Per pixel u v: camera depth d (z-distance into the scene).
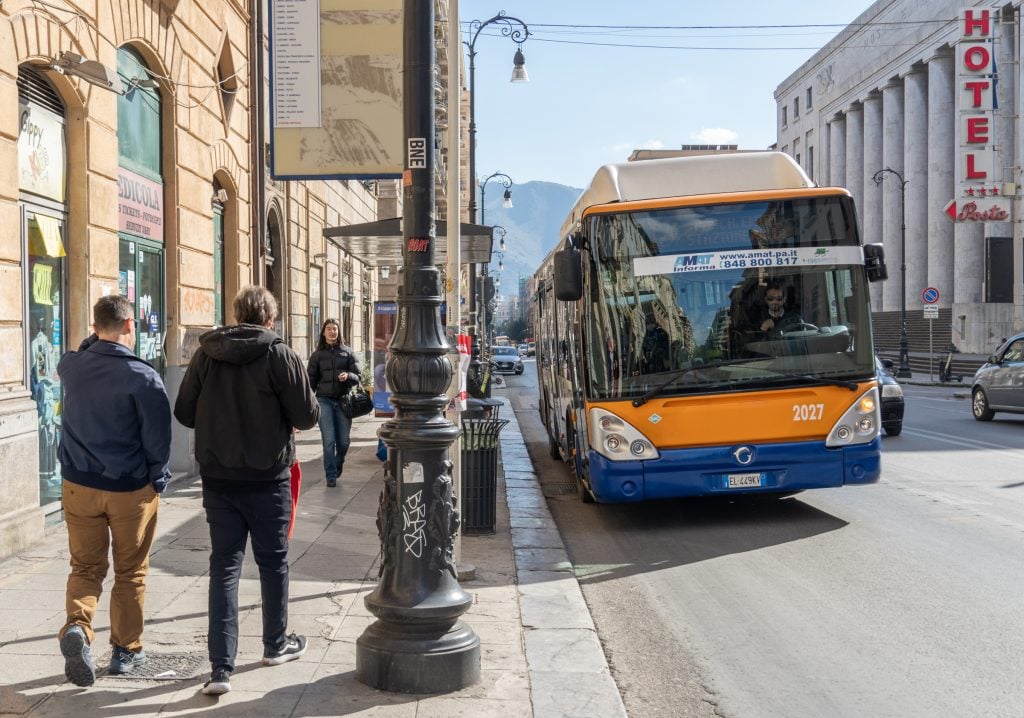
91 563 5.14
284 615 5.39
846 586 7.43
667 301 9.72
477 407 14.47
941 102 60.25
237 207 15.81
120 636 5.20
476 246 15.88
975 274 54.84
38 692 4.91
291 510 5.42
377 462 14.61
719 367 9.62
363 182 32.88
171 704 4.77
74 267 9.72
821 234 9.83
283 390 5.11
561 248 12.43
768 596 7.22
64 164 9.61
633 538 9.60
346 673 5.27
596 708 4.82
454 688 5.02
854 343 9.75
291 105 12.20
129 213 11.33
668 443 9.56
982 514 10.25
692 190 10.31
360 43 12.20
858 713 4.91
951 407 26.31
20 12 8.38
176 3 12.47
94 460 5.08
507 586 7.37
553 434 15.17
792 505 11.07
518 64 26.45
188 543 8.49
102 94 10.10
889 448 16.27
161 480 5.18
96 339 5.20
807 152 87.62
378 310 16.59
